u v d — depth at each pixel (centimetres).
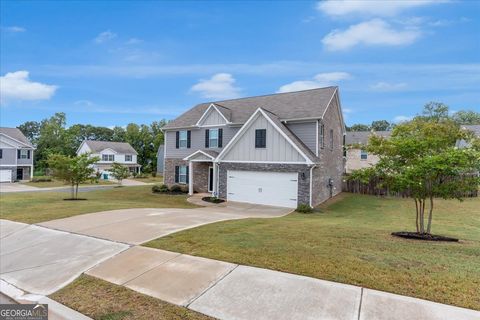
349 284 413
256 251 568
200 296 414
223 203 1745
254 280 443
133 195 2127
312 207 1543
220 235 707
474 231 953
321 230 777
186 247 618
